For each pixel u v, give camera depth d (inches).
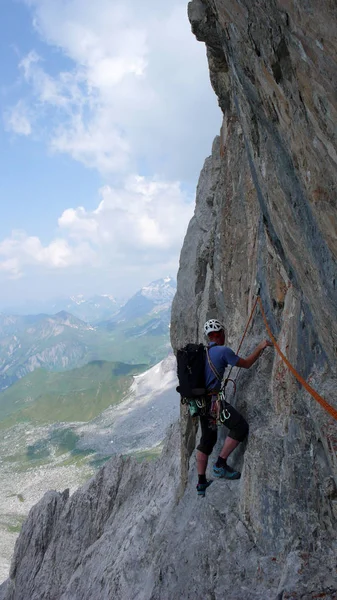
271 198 119.4
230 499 168.2
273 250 156.3
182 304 365.4
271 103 90.3
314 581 101.0
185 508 211.2
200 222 390.0
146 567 235.1
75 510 719.1
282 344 156.9
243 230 242.8
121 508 682.2
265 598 116.4
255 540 141.0
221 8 105.7
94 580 380.5
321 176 72.4
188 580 149.5
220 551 147.7
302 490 123.9
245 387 186.9
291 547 121.4
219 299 295.3
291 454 132.3
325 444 106.4
